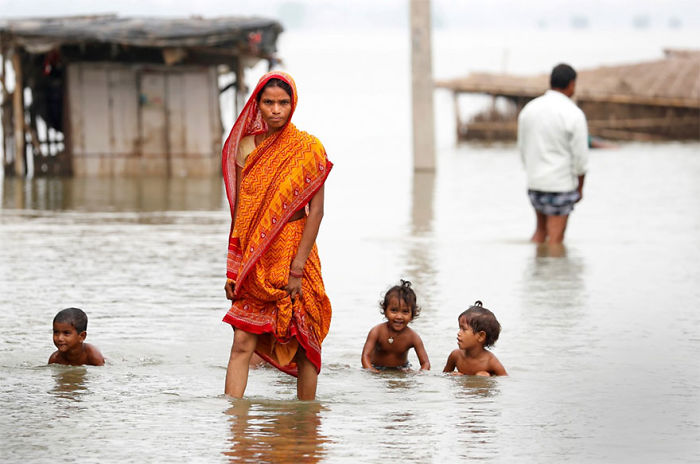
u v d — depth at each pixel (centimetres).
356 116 5294
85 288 1016
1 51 2536
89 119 2627
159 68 2659
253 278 624
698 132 4062
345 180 2483
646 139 4053
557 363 724
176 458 498
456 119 4231
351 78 8625
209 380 673
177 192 2225
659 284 1055
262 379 695
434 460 499
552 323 863
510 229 1544
